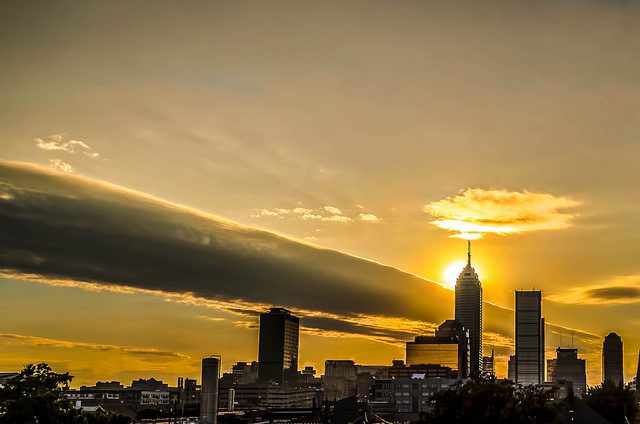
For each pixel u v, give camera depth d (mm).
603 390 198125
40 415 109312
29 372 113438
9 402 109500
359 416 187375
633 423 192875
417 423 138000
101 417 153750
